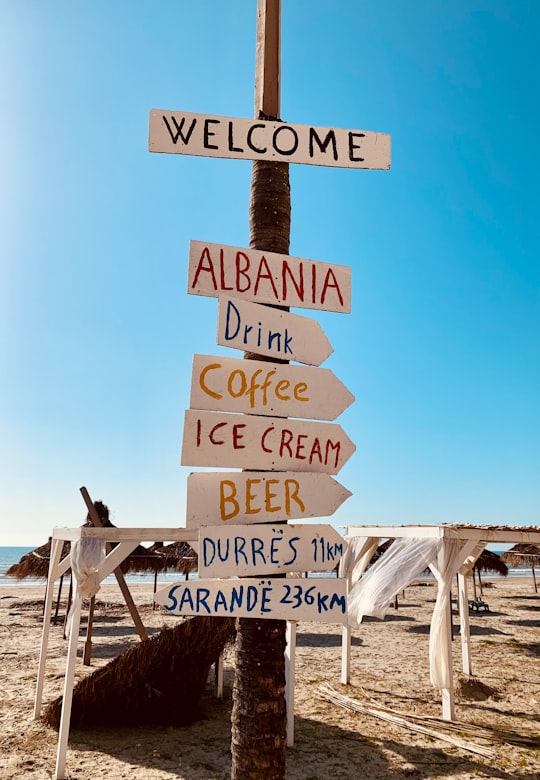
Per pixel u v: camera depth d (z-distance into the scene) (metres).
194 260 3.08
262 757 2.88
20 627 15.73
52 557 7.83
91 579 6.11
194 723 7.50
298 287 3.28
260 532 2.87
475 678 10.18
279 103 3.76
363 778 5.87
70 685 5.93
